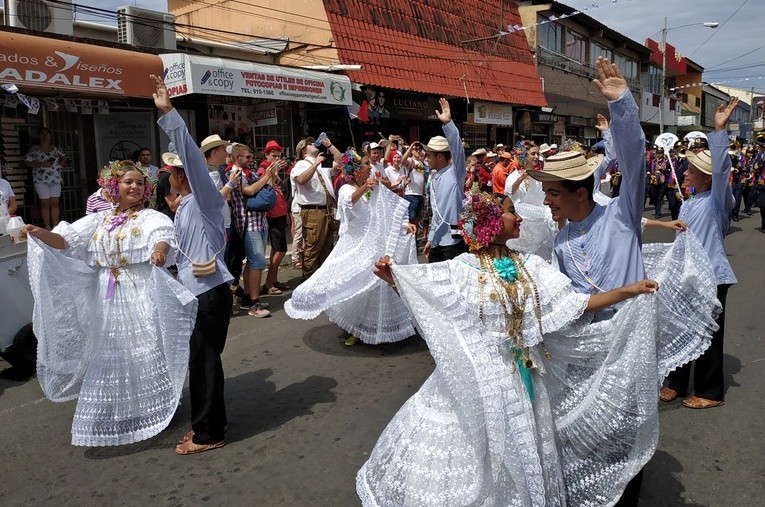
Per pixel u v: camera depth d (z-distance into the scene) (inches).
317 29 551.5
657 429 106.3
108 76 344.2
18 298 211.5
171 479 144.9
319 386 199.0
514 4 891.4
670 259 153.9
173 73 384.2
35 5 359.6
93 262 160.9
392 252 221.8
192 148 145.9
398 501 103.2
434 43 687.7
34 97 349.1
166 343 150.0
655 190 669.3
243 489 139.8
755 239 501.7
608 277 119.7
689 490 138.3
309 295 223.5
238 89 409.1
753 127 2429.9
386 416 175.8
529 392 106.7
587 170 120.0
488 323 104.7
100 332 156.9
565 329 110.1
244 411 181.0
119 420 155.6
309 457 153.4
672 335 147.3
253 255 281.1
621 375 106.7
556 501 104.9
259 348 237.6
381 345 240.4
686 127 1723.7
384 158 423.2
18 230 213.3
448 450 101.1
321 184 321.1
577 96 1014.4
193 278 154.0
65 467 151.6
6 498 138.1
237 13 600.4
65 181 399.5
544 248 187.9
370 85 557.0
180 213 158.4
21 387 205.6
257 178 298.7
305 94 465.4
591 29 1072.2
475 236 105.6
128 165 161.5
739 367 213.6
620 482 106.7
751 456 152.9
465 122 725.9
